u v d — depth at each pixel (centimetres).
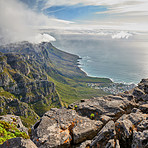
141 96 2644
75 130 1686
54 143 1512
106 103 2294
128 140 1452
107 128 1479
